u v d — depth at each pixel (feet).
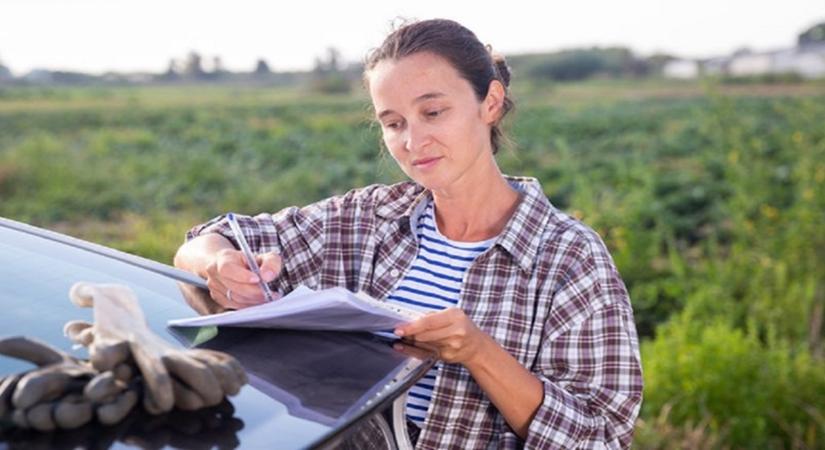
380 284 6.57
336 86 211.61
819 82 179.42
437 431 5.99
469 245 6.47
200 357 3.96
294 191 48.52
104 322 4.10
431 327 5.09
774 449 12.59
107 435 3.57
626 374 5.87
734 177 28.58
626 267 24.44
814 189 22.86
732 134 30.50
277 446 3.68
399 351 4.87
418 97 6.02
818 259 20.44
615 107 133.39
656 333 18.94
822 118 28.91
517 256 6.15
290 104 160.86
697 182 46.34
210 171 53.06
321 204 6.94
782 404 13.06
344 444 4.10
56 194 43.91
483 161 6.37
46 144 57.16
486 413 6.00
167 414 3.77
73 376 3.67
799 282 18.86
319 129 96.22
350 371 4.49
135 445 3.55
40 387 3.51
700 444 12.40
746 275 20.33
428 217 6.68
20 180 45.70
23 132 93.66
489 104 6.34
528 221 6.25
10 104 148.56
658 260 27.96
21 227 5.80
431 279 6.45
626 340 5.92
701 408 12.96
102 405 3.59
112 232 37.70
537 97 168.35
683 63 259.39
